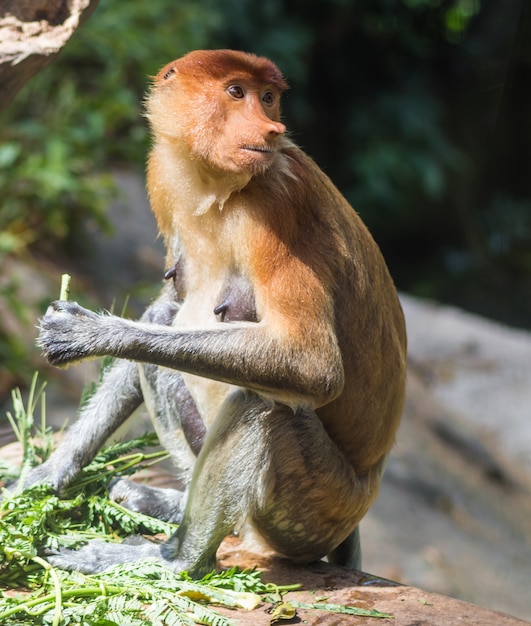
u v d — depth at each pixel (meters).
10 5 10.01
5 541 8.48
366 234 9.63
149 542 9.30
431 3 39.53
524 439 23.38
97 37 25.31
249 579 8.76
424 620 8.37
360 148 37.22
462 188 39.25
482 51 41.22
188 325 9.52
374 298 9.45
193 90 8.81
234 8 33.56
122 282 21.98
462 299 36.25
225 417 8.85
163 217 9.72
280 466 8.96
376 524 17.00
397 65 39.34
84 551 8.93
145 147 25.34
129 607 7.68
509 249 39.78
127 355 8.57
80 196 21.70
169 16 28.02
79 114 24.42
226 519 8.85
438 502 19.19
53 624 7.45
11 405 16.94
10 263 20.38
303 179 8.96
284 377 8.53
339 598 8.88
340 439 9.66
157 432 10.08
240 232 8.84
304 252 8.86
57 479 9.66
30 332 18.98
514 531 19.69
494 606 16.31
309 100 38.53
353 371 9.35
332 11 37.84
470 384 24.92
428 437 21.50
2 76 9.95
